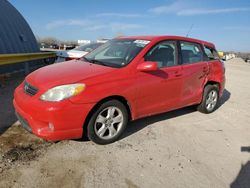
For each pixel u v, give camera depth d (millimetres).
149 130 4559
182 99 4965
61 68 4090
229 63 30734
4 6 11891
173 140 4238
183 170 3354
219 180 3205
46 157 3355
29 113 3371
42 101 3311
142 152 3727
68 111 3303
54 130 3307
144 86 4094
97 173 3111
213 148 4090
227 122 5453
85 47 9352
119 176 3092
